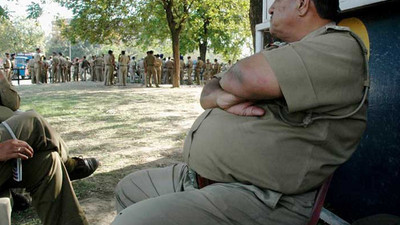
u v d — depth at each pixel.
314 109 1.55
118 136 6.84
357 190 2.76
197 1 21.05
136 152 5.66
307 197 1.64
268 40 3.72
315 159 1.58
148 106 11.49
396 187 2.46
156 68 21.97
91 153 5.59
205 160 1.73
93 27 24.16
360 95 1.58
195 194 1.57
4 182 2.28
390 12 2.45
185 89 19.86
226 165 1.66
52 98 13.87
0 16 10.48
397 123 2.44
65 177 2.46
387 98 2.50
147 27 25.59
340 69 1.51
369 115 2.63
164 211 1.50
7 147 2.16
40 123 2.36
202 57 31.69
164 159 5.27
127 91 17.83
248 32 30.08
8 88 2.93
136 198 2.08
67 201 2.43
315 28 1.74
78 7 23.75
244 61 1.59
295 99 1.50
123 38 26.17
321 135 1.56
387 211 2.54
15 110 3.05
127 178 2.16
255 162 1.59
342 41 1.56
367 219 2.01
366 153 2.67
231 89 1.61
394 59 2.44
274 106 1.62
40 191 2.35
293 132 1.57
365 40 2.65
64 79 28.09
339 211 2.94
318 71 1.50
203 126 1.79
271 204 1.55
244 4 24.08
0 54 66.19
